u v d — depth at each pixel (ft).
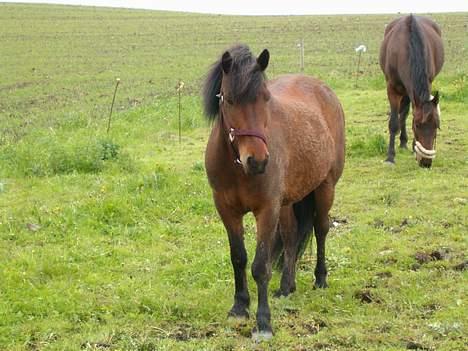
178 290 21.26
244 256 18.76
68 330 18.66
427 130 34.65
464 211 28.86
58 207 29.30
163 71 92.07
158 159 40.04
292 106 19.60
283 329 18.33
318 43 118.83
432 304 19.94
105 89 77.66
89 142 38.83
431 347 17.17
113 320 19.08
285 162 18.15
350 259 23.95
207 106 17.63
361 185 33.40
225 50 16.97
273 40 126.11
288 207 20.48
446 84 60.18
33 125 55.57
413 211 29.17
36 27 147.02
